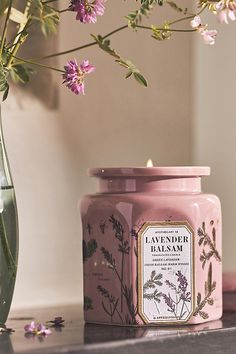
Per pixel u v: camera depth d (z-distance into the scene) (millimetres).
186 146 1394
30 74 1126
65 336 911
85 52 1257
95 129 1280
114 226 973
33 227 1215
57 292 1239
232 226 1431
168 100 1368
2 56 945
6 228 963
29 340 890
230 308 1086
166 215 964
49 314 1116
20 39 980
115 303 975
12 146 1189
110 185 997
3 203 962
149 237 962
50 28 992
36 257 1217
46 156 1228
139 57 1328
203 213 979
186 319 968
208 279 991
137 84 1328
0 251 959
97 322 993
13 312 1139
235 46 1436
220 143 1428
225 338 943
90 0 1009
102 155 1291
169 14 1360
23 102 1197
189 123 1396
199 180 1015
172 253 966
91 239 995
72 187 1257
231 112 1437
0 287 963
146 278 962
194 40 1399
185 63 1389
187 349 910
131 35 1316
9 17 996
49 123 1228
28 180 1209
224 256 1424
